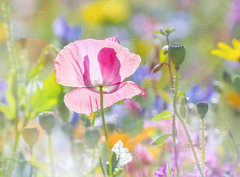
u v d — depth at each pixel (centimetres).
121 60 90
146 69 117
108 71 90
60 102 97
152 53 117
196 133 103
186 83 135
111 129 103
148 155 106
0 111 105
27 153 100
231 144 106
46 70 104
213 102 116
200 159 97
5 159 95
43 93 101
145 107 113
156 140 94
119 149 93
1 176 94
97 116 105
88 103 92
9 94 102
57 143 98
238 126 115
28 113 101
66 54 89
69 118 97
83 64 89
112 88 91
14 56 106
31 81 103
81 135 100
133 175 102
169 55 93
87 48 89
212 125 112
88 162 96
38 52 123
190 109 107
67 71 89
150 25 184
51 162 94
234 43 108
